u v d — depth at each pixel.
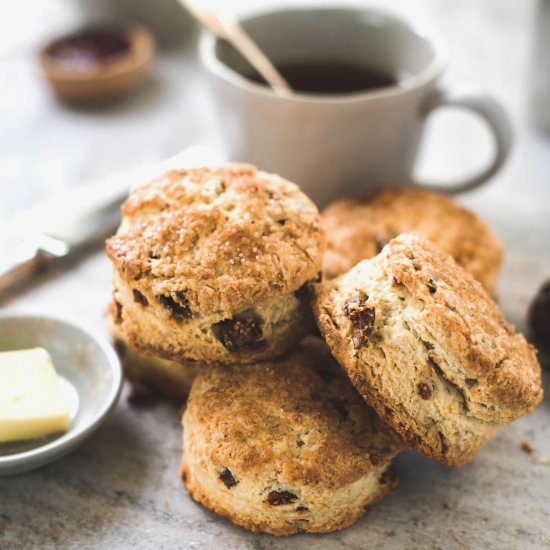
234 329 0.37
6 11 0.70
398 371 0.35
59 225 0.47
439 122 0.59
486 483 0.38
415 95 0.45
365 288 0.36
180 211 0.38
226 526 0.37
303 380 0.38
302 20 0.50
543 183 0.53
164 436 0.40
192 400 0.38
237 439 0.36
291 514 0.36
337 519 0.37
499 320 0.38
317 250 0.38
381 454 0.37
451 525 0.37
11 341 0.41
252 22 0.50
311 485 0.36
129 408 0.41
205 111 0.59
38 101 0.59
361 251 0.42
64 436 0.38
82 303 0.45
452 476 0.39
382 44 0.50
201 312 0.36
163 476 0.38
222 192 0.39
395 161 0.47
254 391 0.37
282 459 0.36
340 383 0.38
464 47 0.67
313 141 0.46
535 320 0.43
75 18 0.69
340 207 0.45
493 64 0.65
